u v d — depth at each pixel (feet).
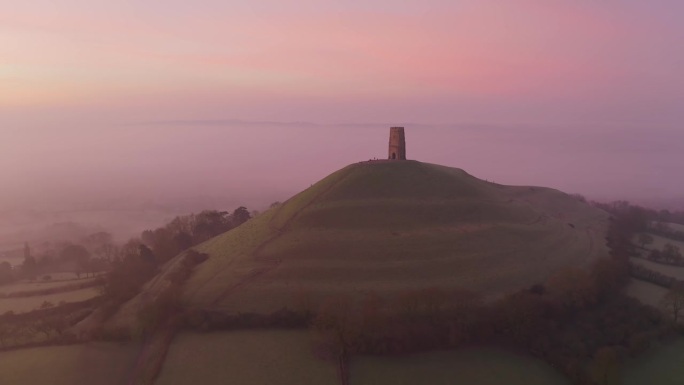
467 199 584.81
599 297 453.99
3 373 360.28
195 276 508.94
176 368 354.74
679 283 497.46
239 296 444.96
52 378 353.92
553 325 392.27
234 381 337.52
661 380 346.74
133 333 406.41
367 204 554.46
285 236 533.14
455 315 390.63
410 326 376.89
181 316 411.13
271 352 368.48
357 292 432.66
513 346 379.35
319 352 365.40
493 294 438.40
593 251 588.09
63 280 614.75
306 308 408.67
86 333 417.49
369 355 361.71
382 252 483.10
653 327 413.39
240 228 630.74
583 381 339.77
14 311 504.02
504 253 504.02
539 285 450.71
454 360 359.66
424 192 579.07
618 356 360.07
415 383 335.88
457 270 466.29
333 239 506.89
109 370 365.81
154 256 636.89
